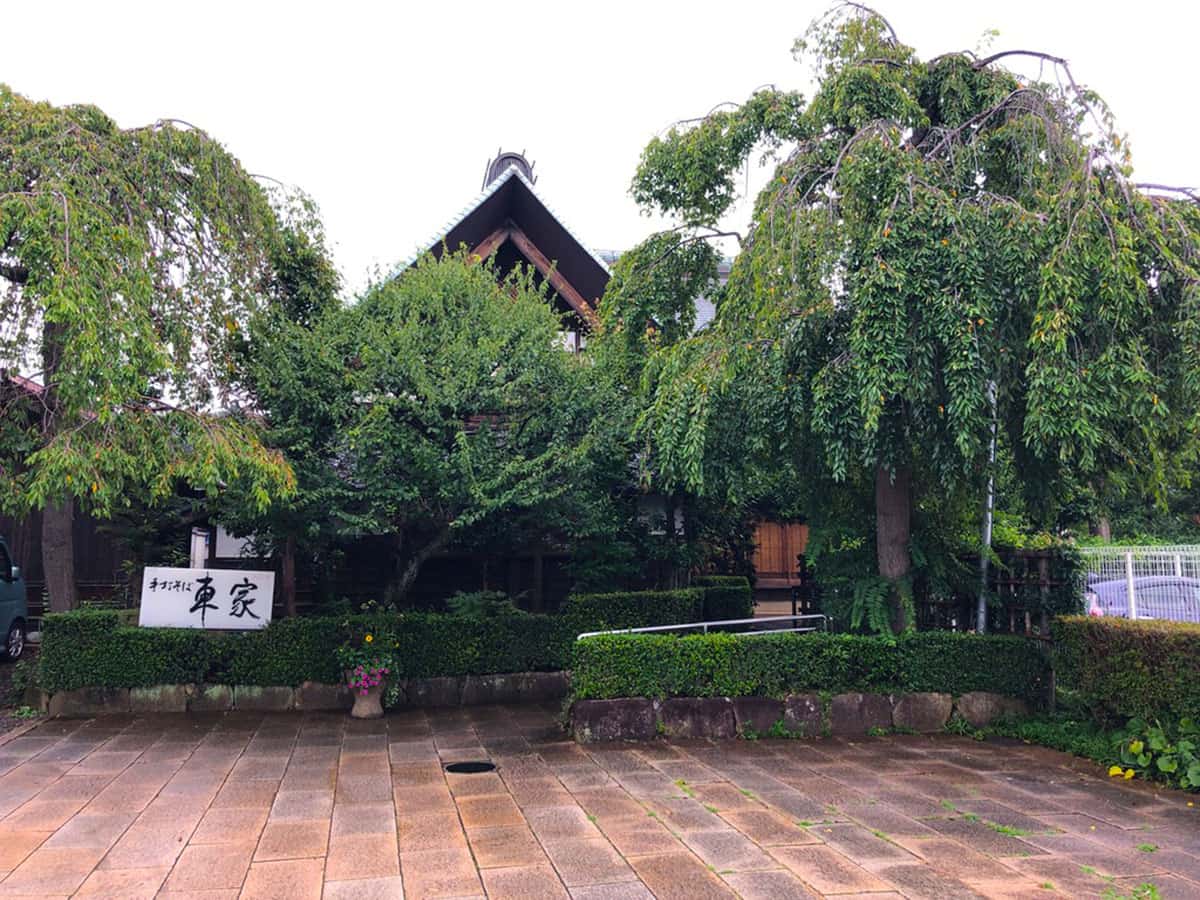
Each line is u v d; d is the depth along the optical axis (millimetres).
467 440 7715
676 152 7969
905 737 7258
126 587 11125
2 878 4164
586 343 10477
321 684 8484
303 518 8023
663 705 7207
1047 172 6570
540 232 13078
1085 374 5727
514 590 11281
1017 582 7875
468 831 4828
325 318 8461
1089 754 6508
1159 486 6457
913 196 6184
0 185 6461
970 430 6004
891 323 5910
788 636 7488
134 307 6340
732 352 6832
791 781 5875
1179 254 6145
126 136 7516
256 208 8367
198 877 4172
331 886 4059
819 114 7121
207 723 7785
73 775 6027
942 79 7305
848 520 8281
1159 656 6160
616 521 9711
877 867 4258
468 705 8750
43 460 5988
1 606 11000
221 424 7184
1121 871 4219
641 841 4648
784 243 6410
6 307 6965
